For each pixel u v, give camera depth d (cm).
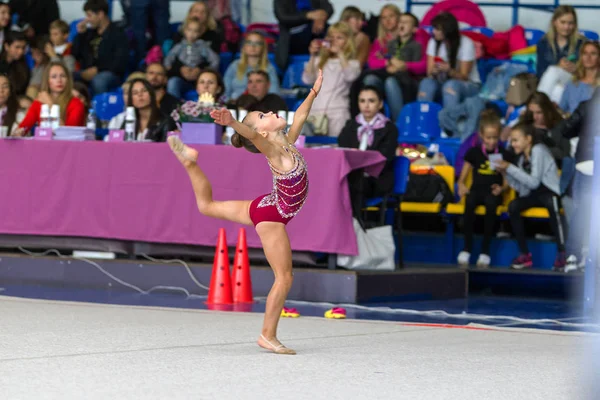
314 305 1872
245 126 1175
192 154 1250
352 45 2681
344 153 1903
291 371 1082
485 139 2364
